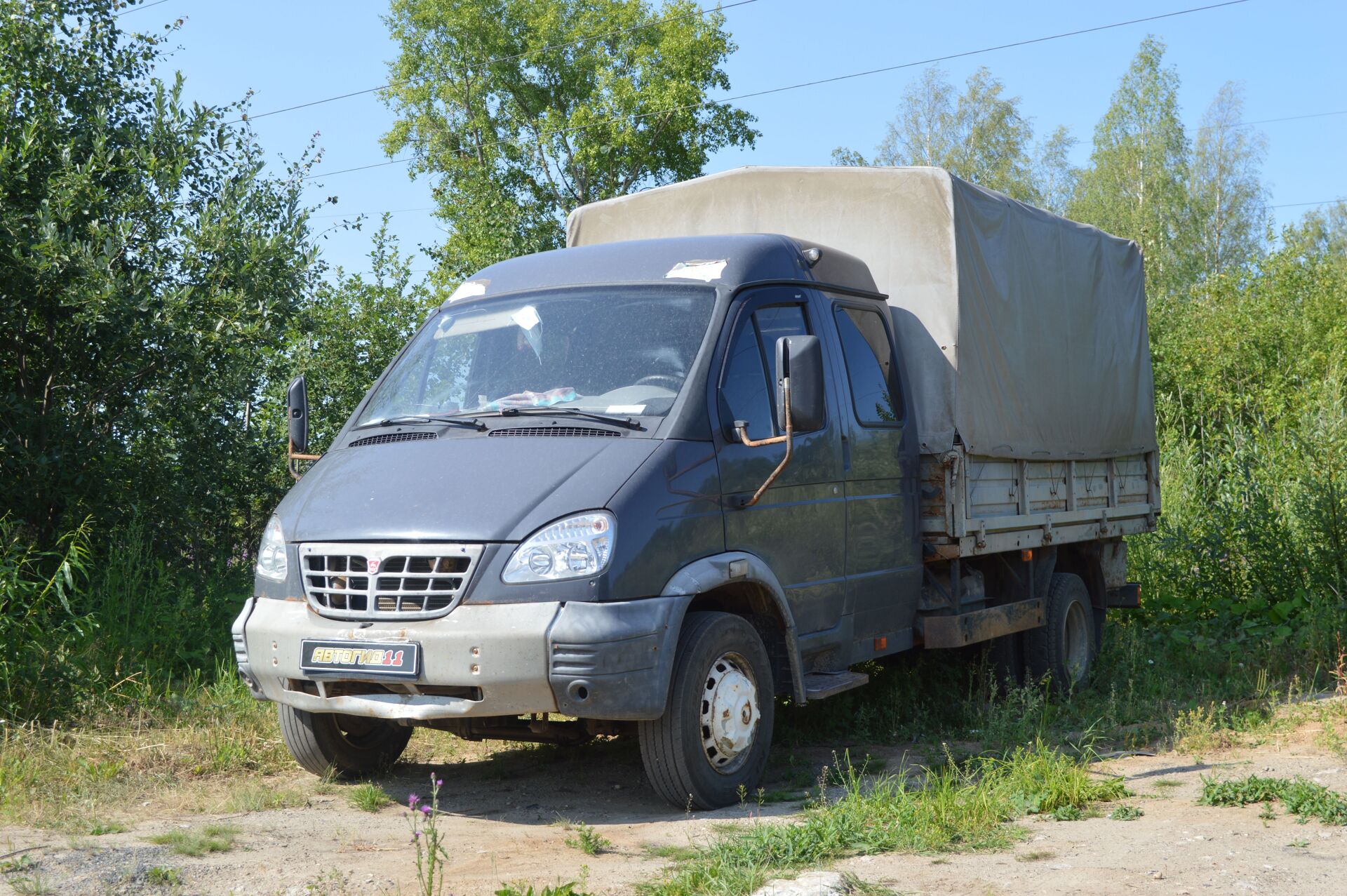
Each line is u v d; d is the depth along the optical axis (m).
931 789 5.51
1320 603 11.16
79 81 10.90
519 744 7.31
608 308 6.30
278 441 12.30
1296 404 18.67
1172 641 10.78
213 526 11.63
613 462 5.44
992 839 4.67
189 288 10.47
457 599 5.10
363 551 5.30
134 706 7.48
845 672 6.63
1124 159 49.22
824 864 4.39
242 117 11.55
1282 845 4.48
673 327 6.10
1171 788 5.62
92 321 9.74
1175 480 15.72
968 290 7.61
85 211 10.16
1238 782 5.37
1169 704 8.24
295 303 11.38
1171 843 4.54
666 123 38.47
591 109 38.16
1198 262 48.81
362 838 5.07
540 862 4.64
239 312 10.73
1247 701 8.25
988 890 3.97
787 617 6.02
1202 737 6.75
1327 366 19.16
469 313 6.72
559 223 39.09
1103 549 9.98
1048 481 8.76
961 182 7.62
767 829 4.75
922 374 7.52
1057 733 7.39
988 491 7.82
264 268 10.96
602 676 5.03
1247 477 13.30
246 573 11.16
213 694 7.94
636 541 5.23
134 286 10.00
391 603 5.21
